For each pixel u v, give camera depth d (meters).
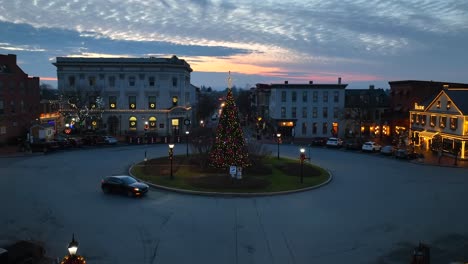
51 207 21.97
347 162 41.75
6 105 49.75
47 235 17.70
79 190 26.06
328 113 65.75
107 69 62.47
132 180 25.39
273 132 67.62
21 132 52.09
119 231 18.39
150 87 63.41
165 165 35.38
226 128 31.25
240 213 21.70
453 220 21.14
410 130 56.19
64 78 62.06
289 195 26.22
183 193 25.91
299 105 65.69
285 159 41.38
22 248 14.30
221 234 18.33
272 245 17.12
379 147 49.97
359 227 19.73
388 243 17.64
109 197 24.45
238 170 28.92
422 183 30.91
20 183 27.58
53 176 30.25
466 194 27.20
